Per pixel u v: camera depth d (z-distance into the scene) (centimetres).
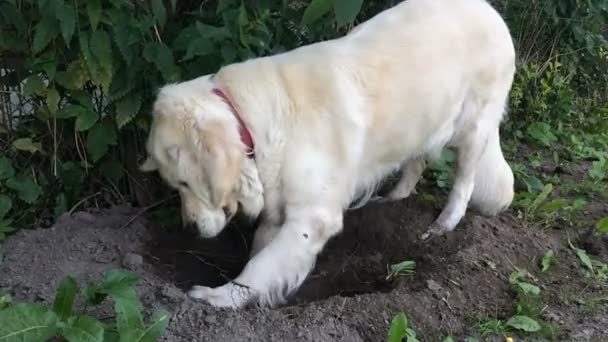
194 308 223
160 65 243
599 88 411
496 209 288
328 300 236
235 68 234
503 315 243
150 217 267
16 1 243
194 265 255
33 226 263
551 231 286
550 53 383
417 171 288
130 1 246
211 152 222
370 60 240
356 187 249
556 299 251
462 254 263
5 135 260
